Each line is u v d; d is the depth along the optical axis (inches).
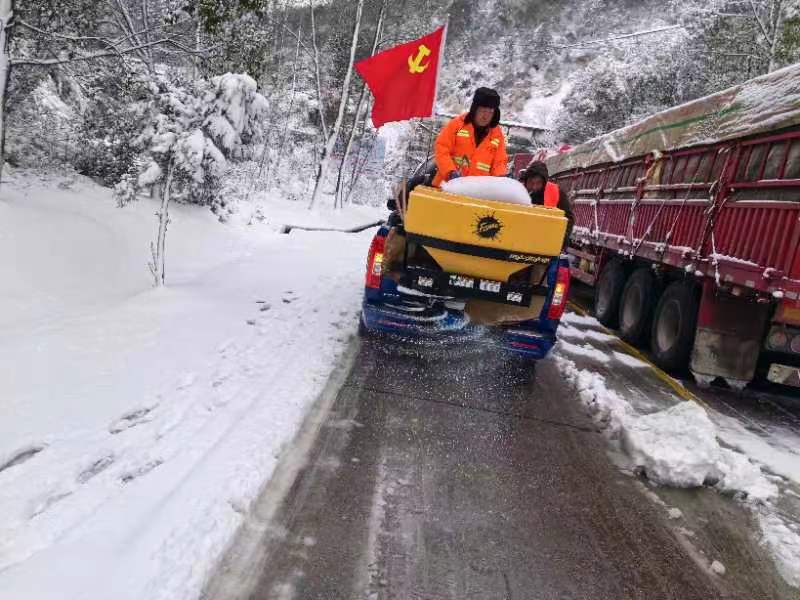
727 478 150.0
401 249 214.7
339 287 338.0
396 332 219.6
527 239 181.0
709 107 272.5
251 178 842.8
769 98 223.9
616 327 358.6
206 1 397.7
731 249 227.1
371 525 115.8
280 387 176.9
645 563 115.8
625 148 375.6
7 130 422.0
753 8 767.1
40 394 159.0
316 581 98.0
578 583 106.7
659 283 296.7
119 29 461.4
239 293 298.8
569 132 1370.6
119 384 170.4
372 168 1581.0
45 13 358.6
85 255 307.4
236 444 136.6
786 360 235.5
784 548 125.3
